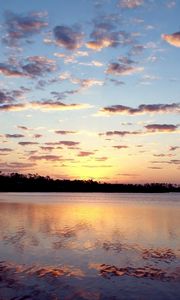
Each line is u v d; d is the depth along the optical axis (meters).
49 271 14.14
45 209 47.94
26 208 49.22
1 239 20.78
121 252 17.62
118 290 12.00
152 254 17.23
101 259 16.17
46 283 12.63
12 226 27.03
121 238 21.70
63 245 19.22
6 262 15.42
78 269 14.50
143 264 15.34
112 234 23.28
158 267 14.84
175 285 12.50
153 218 34.84
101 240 20.94
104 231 24.72
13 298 11.12
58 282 12.78
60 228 26.17
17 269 14.37
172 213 41.84
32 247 18.56
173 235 22.97
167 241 20.72
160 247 18.95
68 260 15.91
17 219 32.56
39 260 15.84
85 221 31.59
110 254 17.16
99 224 29.14
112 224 29.11
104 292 11.78
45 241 20.31
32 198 95.06
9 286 12.27
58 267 14.75
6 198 92.62
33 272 13.97
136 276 13.57
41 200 81.50
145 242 20.42
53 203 67.25
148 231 24.83
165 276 13.56
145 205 62.84
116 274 13.83
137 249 18.39
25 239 20.86
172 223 29.88
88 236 22.38
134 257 16.59
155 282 12.82
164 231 24.81
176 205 63.19
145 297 11.36
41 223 29.42
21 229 25.31
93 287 12.26
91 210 47.12
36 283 12.62
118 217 35.94
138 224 29.17
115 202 78.44
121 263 15.50
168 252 17.67
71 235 22.69
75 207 54.41
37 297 11.23
